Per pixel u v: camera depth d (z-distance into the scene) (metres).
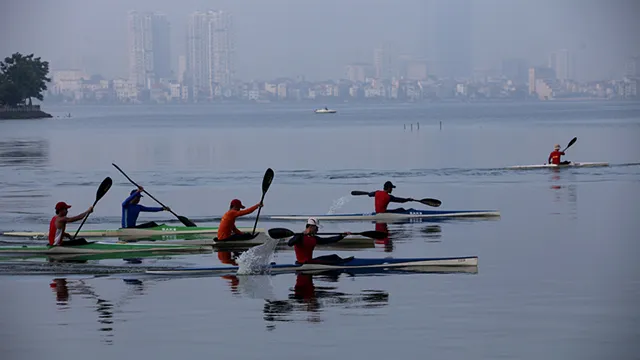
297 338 18.83
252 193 48.16
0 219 38.25
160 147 92.75
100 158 76.56
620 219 35.53
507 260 27.08
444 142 96.06
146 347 18.34
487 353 17.72
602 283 23.58
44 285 24.38
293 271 25.78
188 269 25.91
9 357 17.80
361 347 18.14
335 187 50.94
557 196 44.38
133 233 33.50
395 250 29.36
